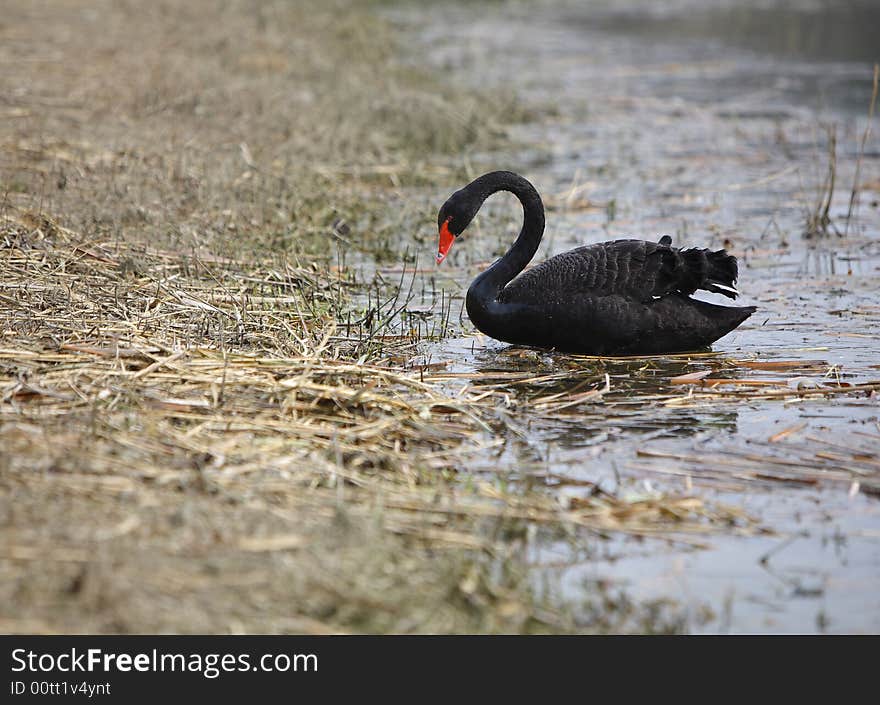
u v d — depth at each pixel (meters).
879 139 23.56
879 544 8.70
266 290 13.80
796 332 13.27
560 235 17.52
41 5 33.09
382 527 8.26
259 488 8.56
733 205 19.27
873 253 16.58
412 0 46.22
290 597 7.38
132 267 13.57
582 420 10.73
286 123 21.72
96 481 8.36
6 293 12.27
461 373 11.84
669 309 12.23
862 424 10.59
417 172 20.58
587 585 8.10
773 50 34.28
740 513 9.01
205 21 31.98
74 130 19.89
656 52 34.53
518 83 29.66
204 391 10.40
